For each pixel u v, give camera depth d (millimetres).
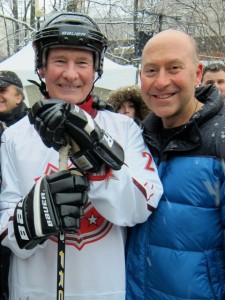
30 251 1439
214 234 1477
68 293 1476
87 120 1254
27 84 6230
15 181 1570
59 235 1331
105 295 1485
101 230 1506
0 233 1475
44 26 1511
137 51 8609
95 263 1483
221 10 11586
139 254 1561
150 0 12109
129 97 3340
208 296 1458
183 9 12211
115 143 1332
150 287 1534
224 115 1535
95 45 1529
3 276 1669
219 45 10828
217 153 1464
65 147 1279
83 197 1275
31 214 1273
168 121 1618
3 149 1626
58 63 1518
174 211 1494
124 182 1392
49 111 1229
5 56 15609
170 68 1535
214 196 1461
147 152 1631
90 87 1574
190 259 1469
